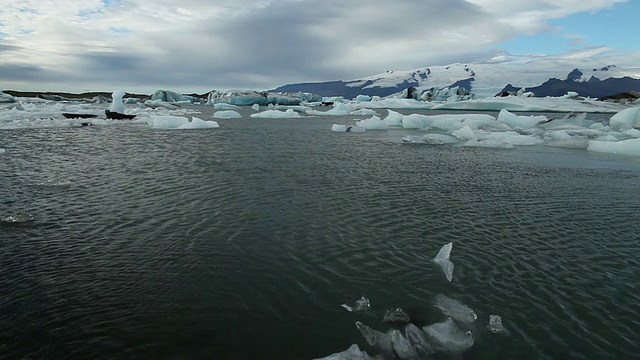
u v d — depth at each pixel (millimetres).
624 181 10430
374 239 6051
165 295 4348
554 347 3600
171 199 7957
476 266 5180
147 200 7863
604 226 6777
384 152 15094
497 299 4391
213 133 20781
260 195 8398
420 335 3732
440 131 24000
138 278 4711
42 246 5559
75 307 4066
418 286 4660
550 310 4176
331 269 5055
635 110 24156
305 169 11375
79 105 45750
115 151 14164
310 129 24125
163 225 6477
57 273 4781
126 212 7098
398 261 5305
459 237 6191
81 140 17031
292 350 3516
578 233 6422
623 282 4789
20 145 15273
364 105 60062
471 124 23828
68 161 12070
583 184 10008
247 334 3719
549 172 11602
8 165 11312
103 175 10117
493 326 3855
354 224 6707
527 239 6137
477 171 11578
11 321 3803
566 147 17703
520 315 4086
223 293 4422
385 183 9781
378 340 3645
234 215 7035
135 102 67562
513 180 10383
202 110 47188
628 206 8008
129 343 3535
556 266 5203
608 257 5500
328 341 3650
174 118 23453
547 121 28656
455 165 12539
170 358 3371
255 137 19344
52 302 4148
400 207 7723
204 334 3697
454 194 8812
